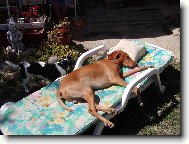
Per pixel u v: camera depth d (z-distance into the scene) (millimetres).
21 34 3232
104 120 2268
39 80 2895
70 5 3797
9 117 2340
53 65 2830
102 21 3834
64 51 3178
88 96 2383
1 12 3703
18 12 3674
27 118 2326
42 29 3436
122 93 2445
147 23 3781
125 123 2520
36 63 2811
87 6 4105
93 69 2500
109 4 4066
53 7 3762
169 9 3975
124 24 3785
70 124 2260
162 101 2674
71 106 2404
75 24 3686
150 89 2768
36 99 2463
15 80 2930
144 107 2623
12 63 3027
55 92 2520
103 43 3473
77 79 2447
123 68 2693
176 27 3633
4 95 2812
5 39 3367
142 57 2807
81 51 3273
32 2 3762
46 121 2295
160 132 2438
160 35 3570
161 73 2932
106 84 2518
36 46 3389
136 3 4082
